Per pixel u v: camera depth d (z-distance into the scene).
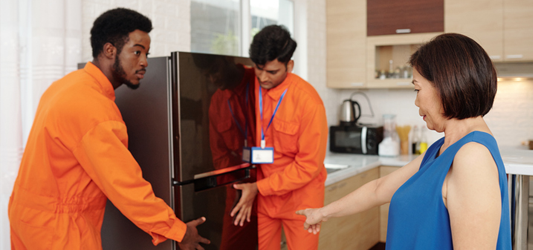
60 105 1.18
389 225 0.96
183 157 1.43
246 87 1.71
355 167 3.10
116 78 1.34
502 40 3.27
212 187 1.57
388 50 3.76
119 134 1.23
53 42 1.70
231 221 1.65
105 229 1.59
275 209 1.85
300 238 1.84
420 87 0.90
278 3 3.40
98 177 1.20
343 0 3.81
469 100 0.83
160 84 1.45
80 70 1.33
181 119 1.42
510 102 3.63
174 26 2.29
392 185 1.17
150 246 1.47
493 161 0.78
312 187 1.85
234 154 1.66
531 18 3.17
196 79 1.47
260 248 1.91
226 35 2.88
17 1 1.59
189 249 1.43
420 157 1.14
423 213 0.84
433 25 3.48
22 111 1.65
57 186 1.21
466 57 0.83
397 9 3.60
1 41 1.56
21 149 1.62
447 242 0.81
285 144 1.79
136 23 1.31
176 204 1.44
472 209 0.74
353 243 3.09
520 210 1.22
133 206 1.22
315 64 3.73
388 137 3.69
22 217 1.21
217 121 1.57
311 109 1.71
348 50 3.82
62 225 1.20
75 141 1.18
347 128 3.83
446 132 0.90
